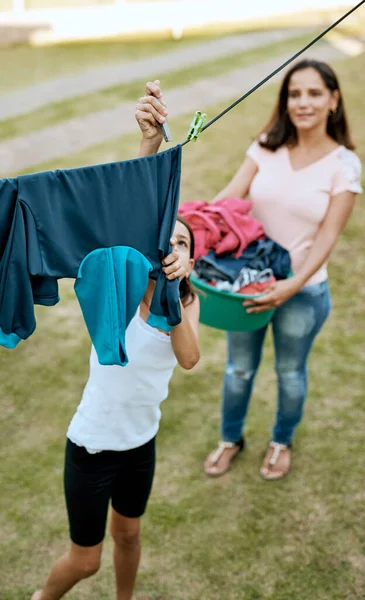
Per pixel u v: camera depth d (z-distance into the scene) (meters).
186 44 11.45
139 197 1.79
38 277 1.77
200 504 3.09
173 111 7.97
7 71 9.86
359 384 3.87
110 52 10.96
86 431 2.13
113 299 1.82
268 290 2.69
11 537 2.90
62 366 3.99
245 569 2.78
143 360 2.07
